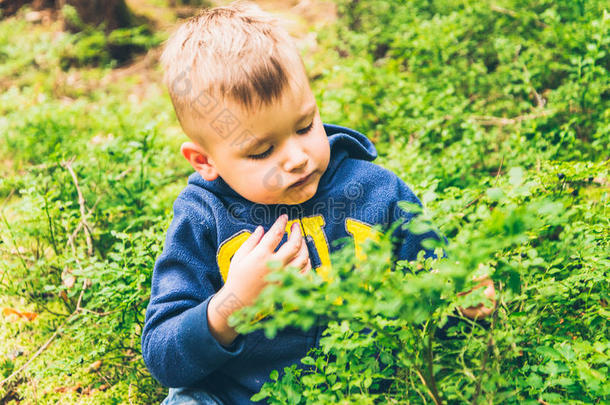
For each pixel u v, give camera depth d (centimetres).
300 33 653
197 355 186
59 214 330
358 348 175
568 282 198
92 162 376
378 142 399
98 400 250
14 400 255
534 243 264
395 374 196
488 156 352
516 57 421
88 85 651
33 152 453
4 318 302
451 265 129
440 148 359
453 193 251
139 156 355
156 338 193
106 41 720
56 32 758
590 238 202
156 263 207
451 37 441
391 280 137
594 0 390
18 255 318
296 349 202
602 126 312
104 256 330
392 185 213
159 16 789
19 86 657
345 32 569
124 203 345
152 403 246
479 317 194
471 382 162
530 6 461
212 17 193
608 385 157
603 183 266
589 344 173
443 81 420
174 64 189
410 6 539
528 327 179
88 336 248
